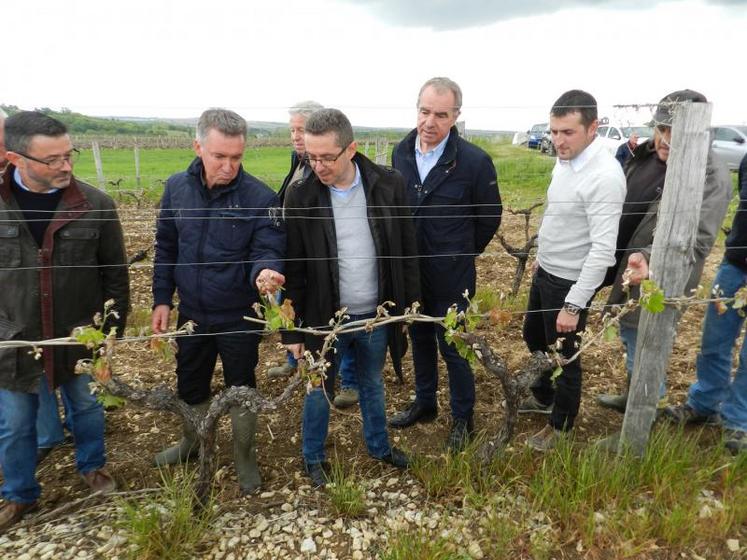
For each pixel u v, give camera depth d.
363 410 3.19
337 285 2.81
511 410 2.92
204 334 2.86
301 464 3.34
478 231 3.30
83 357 2.77
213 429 2.62
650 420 2.99
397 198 2.83
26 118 2.30
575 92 2.81
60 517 2.86
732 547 2.62
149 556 2.54
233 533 2.76
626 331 3.42
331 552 2.65
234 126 2.50
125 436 3.62
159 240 2.93
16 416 2.67
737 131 16.17
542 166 18.78
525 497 2.93
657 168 3.13
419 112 3.06
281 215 2.80
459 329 2.68
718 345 3.37
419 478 3.14
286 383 4.33
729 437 3.39
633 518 2.71
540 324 3.64
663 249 2.69
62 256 2.59
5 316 2.57
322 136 2.49
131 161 24.03
